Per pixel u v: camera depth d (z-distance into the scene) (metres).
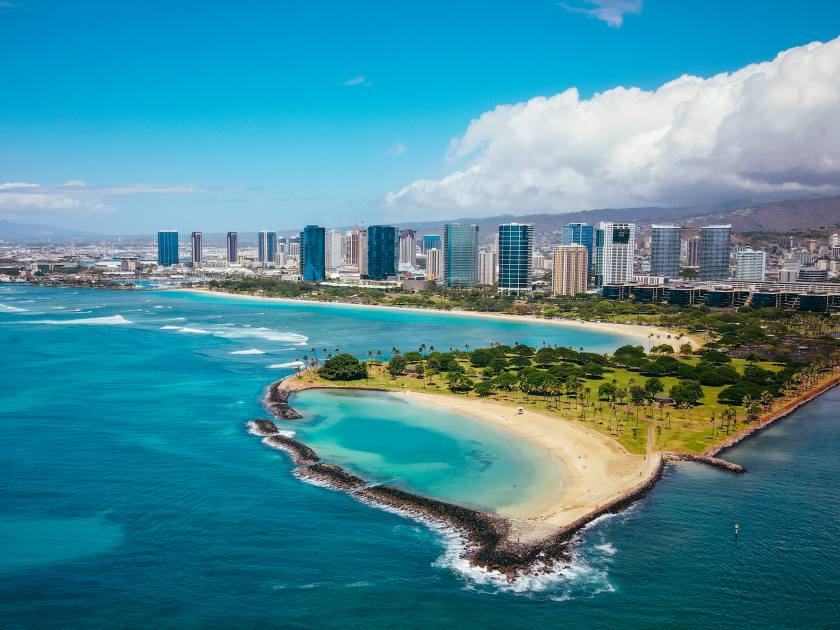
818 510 175.75
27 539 158.00
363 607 133.00
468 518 167.25
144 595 136.38
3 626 126.56
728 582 142.25
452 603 134.50
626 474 197.50
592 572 145.50
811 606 134.62
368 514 171.62
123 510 173.62
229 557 150.38
